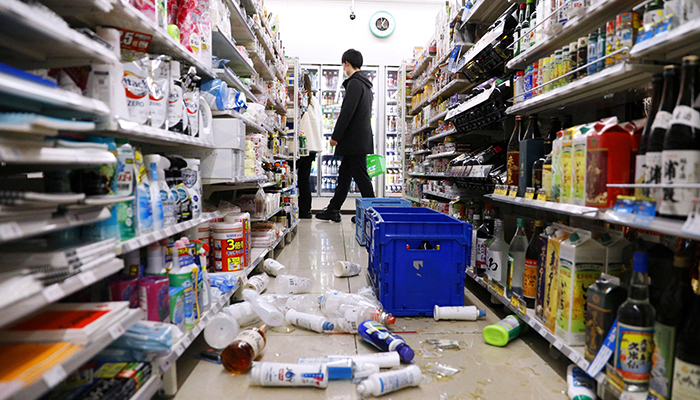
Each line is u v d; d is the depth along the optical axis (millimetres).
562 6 1899
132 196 1330
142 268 1637
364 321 2098
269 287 3021
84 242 1180
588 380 1582
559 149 1829
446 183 4793
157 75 1677
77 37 1013
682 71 1232
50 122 922
